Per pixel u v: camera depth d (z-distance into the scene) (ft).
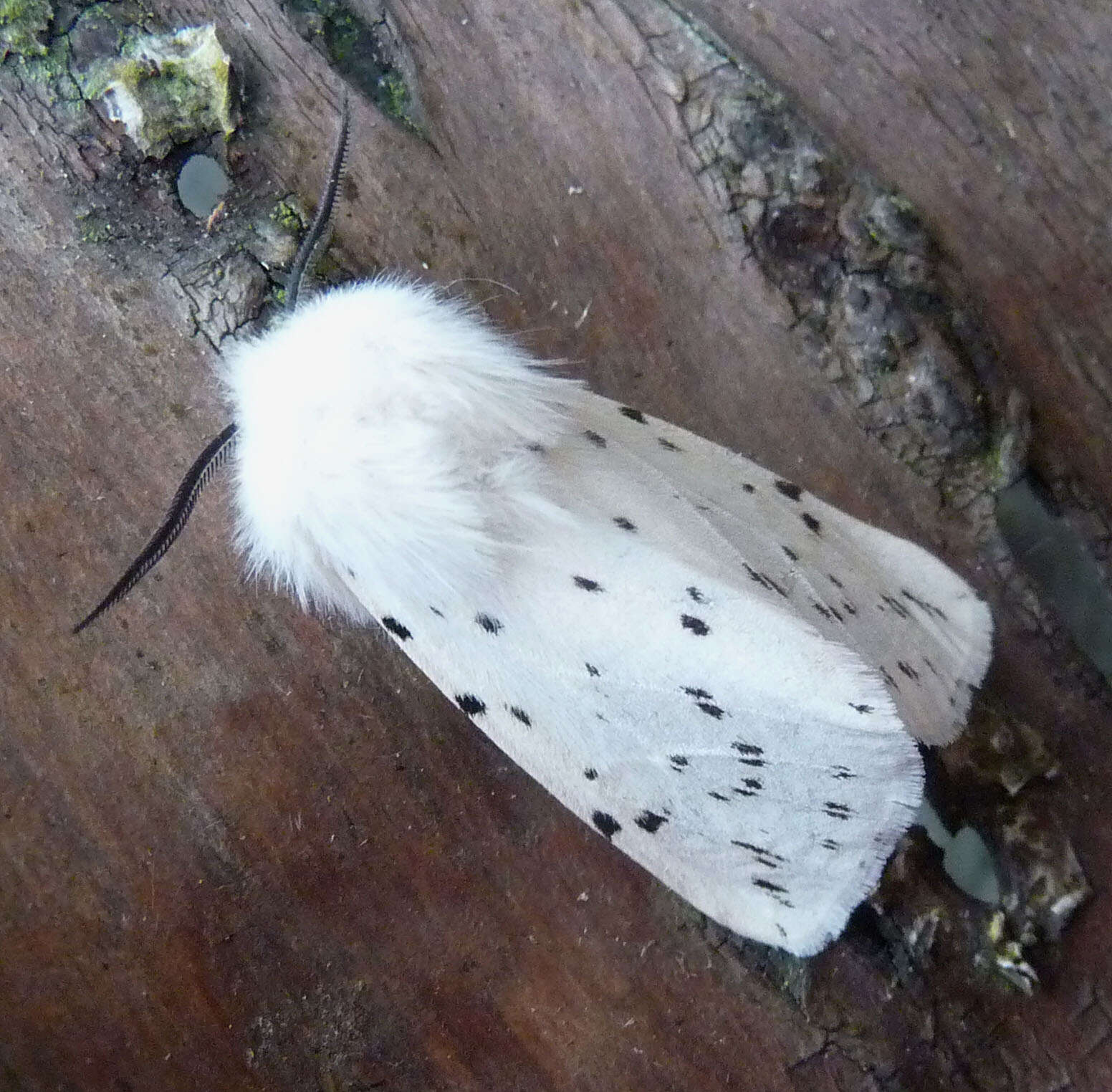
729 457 0.16
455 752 0.17
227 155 0.16
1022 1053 0.17
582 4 0.17
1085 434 0.17
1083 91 0.17
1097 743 0.17
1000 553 0.17
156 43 0.16
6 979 0.17
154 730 0.17
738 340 0.17
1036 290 0.17
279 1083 0.17
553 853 0.17
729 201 0.17
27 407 0.16
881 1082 0.17
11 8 0.16
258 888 0.17
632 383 0.17
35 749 0.17
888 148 0.17
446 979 0.17
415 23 0.17
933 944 0.17
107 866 0.17
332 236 0.17
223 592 0.17
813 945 0.15
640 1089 0.17
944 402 0.17
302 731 0.17
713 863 0.15
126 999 0.17
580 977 0.17
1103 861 0.17
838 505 0.17
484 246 0.17
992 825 0.17
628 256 0.17
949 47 0.17
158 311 0.16
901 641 0.16
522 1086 0.17
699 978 0.17
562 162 0.17
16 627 0.16
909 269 0.17
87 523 0.16
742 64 0.17
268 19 0.16
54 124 0.16
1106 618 0.17
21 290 0.16
